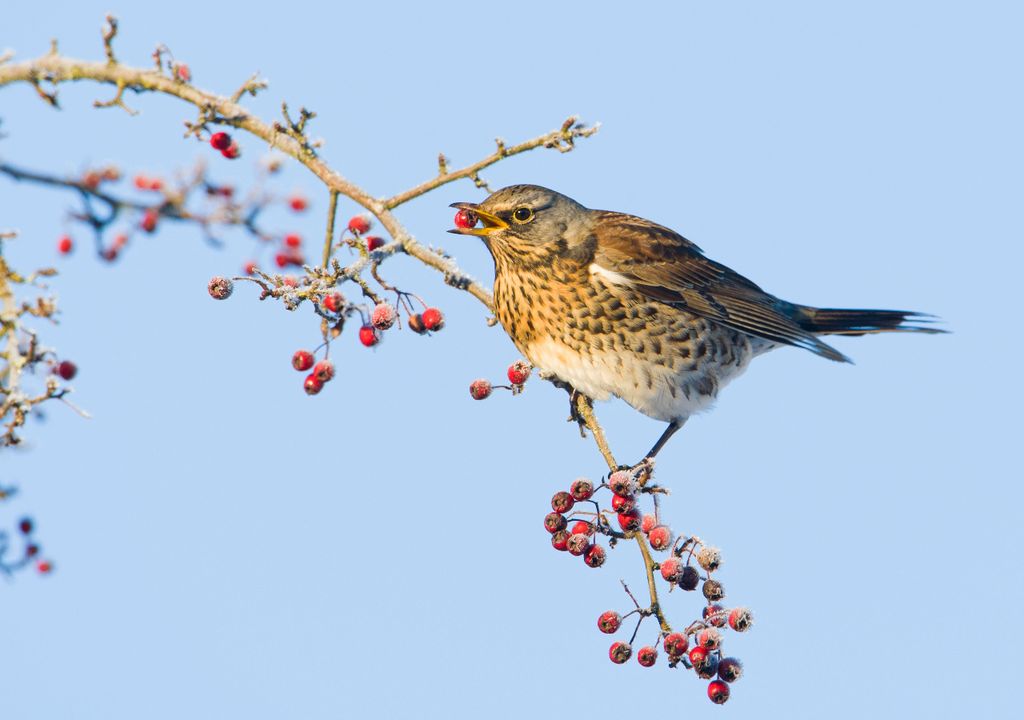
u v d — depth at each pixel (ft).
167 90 34.71
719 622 28.68
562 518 30.86
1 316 29.53
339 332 32.12
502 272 39.68
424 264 33.50
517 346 40.42
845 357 40.96
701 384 41.78
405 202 33.78
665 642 28.66
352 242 32.94
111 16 34.47
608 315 39.78
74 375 33.19
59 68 34.91
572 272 39.63
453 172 33.32
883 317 47.24
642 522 30.27
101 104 34.27
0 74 35.17
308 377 32.42
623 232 41.24
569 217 40.22
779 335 42.29
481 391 33.91
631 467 33.58
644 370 40.57
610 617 29.35
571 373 40.11
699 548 29.17
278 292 29.81
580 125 32.32
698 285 41.73
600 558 30.42
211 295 29.86
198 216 43.42
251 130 34.63
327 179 34.06
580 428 37.88
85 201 42.39
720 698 28.12
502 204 39.11
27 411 28.73
